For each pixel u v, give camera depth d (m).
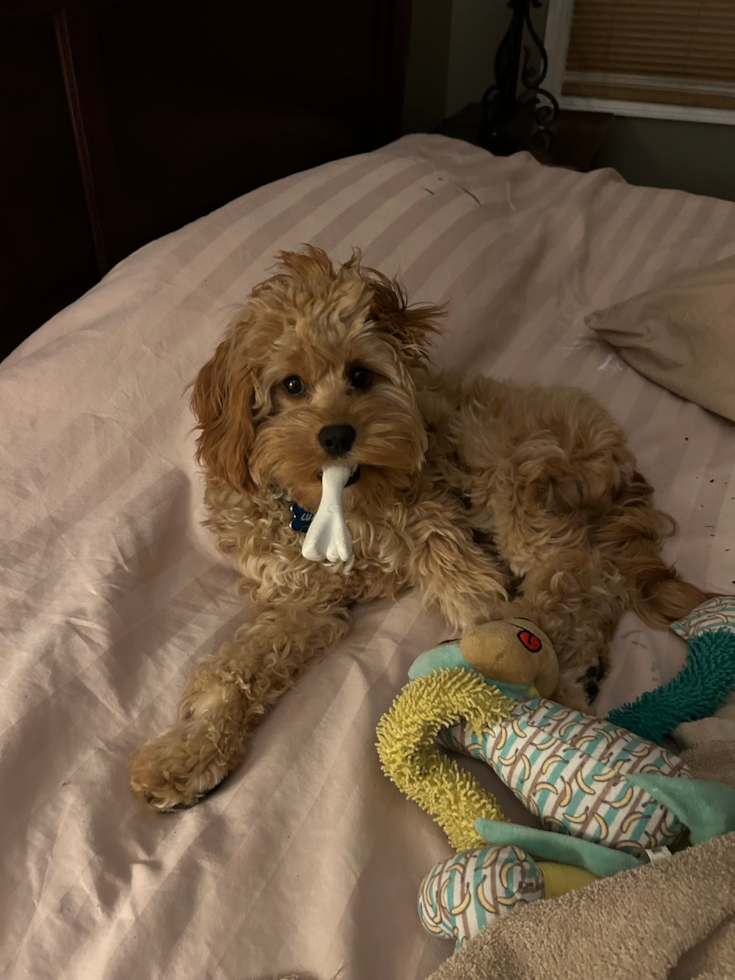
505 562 1.53
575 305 2.28
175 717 1.22
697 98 3.83
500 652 1.08
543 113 3.48
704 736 1.11
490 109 3.37
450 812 1.00
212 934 0.89
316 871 0.97
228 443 1.39
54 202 1.67
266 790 1.05
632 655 1.35
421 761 1.04
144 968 0.86
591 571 1.41
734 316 1.84
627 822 0.91
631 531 1.52
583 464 1.51
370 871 0.97
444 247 2.06
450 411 1.66
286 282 1.40
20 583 1.32
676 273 2.21
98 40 1.62
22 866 0.97
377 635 1.35
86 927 0.91
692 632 1.35
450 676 1.06
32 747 1.08
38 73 1.55
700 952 0.74
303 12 2.26
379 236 1.99
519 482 1.47
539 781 0.98
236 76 2.07
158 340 1.64
